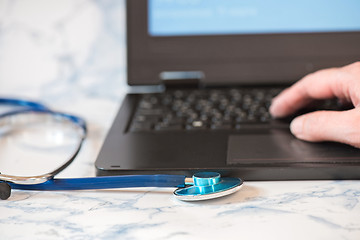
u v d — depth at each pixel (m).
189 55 0.83
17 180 0.52
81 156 0.62
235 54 0.82
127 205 0.49
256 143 0.60
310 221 0.45
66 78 0.96
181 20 0.82
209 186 0.50
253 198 0.50
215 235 0.43
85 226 0.45
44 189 0.53
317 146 0.58
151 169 0.54
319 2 0.81
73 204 0.50
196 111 0.73
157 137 0.63
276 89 0.82
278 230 0.43
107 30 0.99
